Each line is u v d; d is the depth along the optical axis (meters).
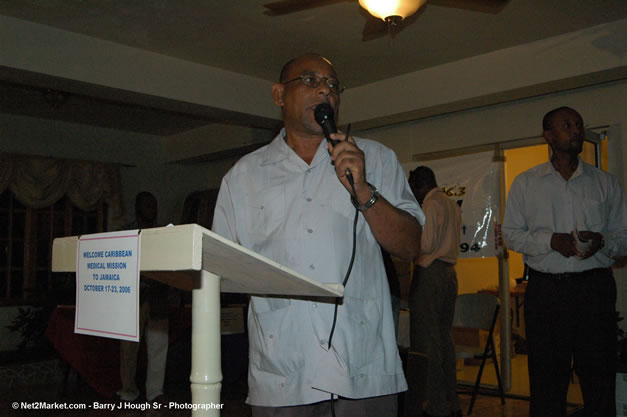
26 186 7.10
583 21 4.22
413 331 3.77
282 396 1.31
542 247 2.83
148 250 0.78
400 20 3.22
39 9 4.04
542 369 2.84
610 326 2.79
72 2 3.92
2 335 6.89
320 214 1.35
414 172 4.19
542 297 2.85
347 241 1.34
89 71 4.54
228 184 1.50
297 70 1.45
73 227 7.71
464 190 5.27
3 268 7.06
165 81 4.98
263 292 1.05
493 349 4.39
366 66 5.22
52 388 5.27
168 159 8.43
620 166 4.52
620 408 3.17
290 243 1.35
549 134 3.06
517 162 7.79
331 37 4.56
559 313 2.80
